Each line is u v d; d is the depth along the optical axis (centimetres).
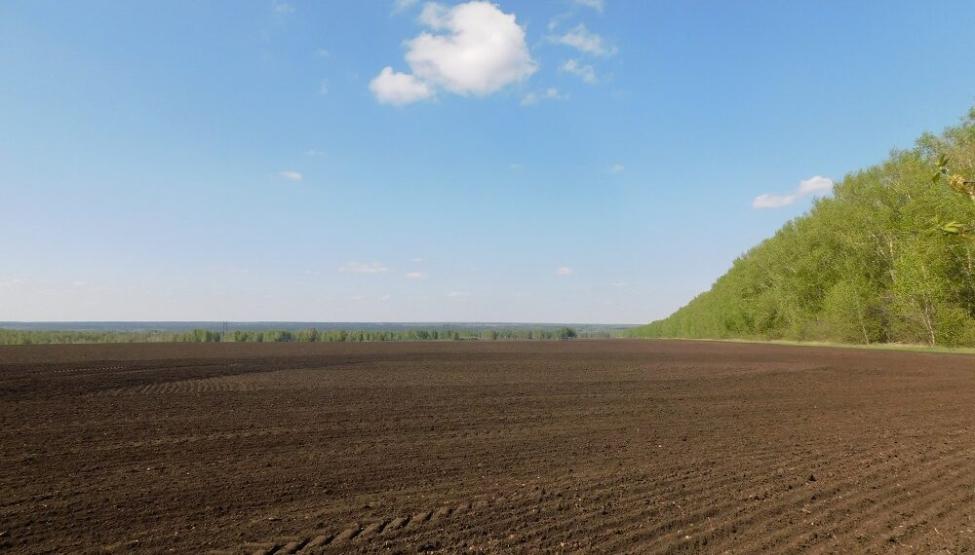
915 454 945
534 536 591
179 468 884
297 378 2375
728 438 1113
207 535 595
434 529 612
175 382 2209
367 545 566
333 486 783
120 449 1021
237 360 3500
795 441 1076
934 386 1944
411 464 910
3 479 819
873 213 4631
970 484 755
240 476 836
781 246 5991
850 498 707
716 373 2541
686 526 618
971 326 3878
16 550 555
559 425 1268
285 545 567
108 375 2502
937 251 3641
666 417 1374
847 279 5069
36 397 1755
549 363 3259
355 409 1503
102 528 617
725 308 7425
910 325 4453
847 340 5106
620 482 798
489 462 923
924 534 580
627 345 5994
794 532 595
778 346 5088
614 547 560
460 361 3453
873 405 1541
